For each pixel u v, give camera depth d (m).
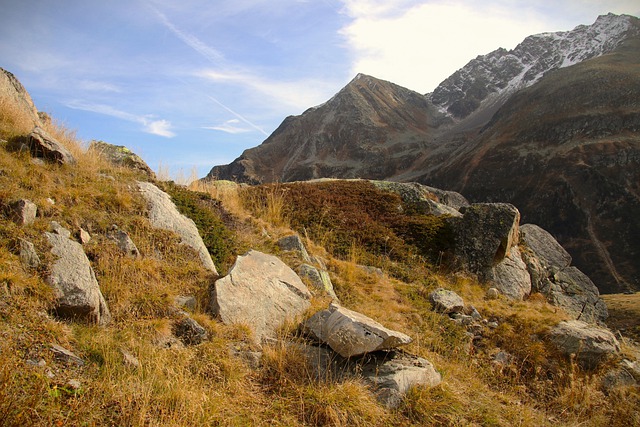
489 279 12.62
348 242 13.09
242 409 4.86
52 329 4.80
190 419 4.36
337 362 6.08
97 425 3.96
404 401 5.50
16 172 7.12
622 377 8.15
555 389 7.82
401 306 9.46
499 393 7.15
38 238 5.83
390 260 12.72
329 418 4.96
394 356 6.41
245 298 6.80
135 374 4.75
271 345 6.23
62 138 9.65
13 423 3.56
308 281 8.61
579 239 100.00
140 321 5.68
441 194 21.02
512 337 9.04
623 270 88.88
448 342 8.47
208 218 9.47
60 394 4.07
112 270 6.26
